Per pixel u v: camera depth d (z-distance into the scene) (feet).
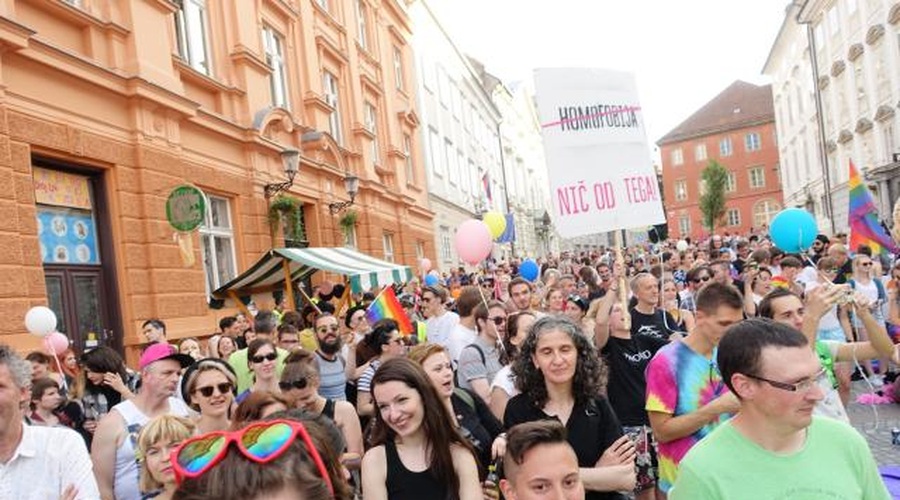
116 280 31.30
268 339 19.29
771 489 7.47
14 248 24.70
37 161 27.94
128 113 32.65
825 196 133.18
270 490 4.13
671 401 11.93
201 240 38.91
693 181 250.16
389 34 82.64
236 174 42.75
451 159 112.27
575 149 19.90
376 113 75.61
